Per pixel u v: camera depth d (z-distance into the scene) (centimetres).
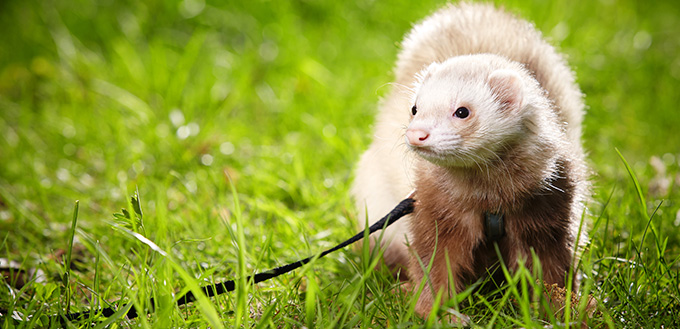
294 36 648
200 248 377
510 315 285
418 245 296
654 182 429
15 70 650
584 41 631
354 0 690
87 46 690
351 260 343
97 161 508
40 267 349
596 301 288
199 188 450
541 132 272
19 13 750
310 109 552
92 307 273
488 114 265
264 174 454
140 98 591
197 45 635
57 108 588
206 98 576
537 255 285
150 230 376
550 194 276
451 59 293
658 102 542
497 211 277
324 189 447
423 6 662
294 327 279
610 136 501
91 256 374
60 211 430
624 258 338
